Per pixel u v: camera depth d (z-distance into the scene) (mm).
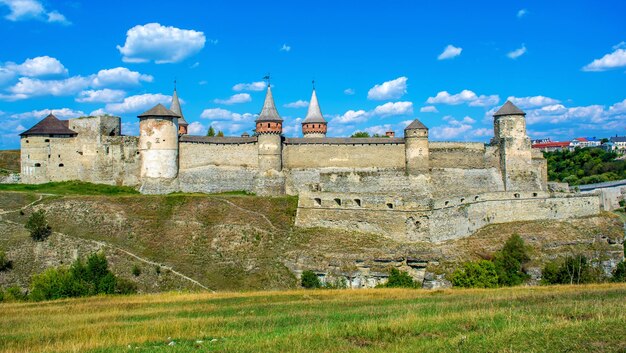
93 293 59500
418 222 77438
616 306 35438
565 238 82750
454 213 80938
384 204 79188
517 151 100312
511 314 34219
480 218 85812
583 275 68188
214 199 86375
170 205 84000
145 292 65562
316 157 97000
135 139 99438
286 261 72312
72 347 30547
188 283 67812
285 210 84438
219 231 77812
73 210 81438
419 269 71750
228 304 48031
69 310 46250
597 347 26109
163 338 32812
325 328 32625
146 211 82188
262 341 30016
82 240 75188
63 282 60031
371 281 70000
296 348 28094
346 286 68375
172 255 73312
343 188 95438
